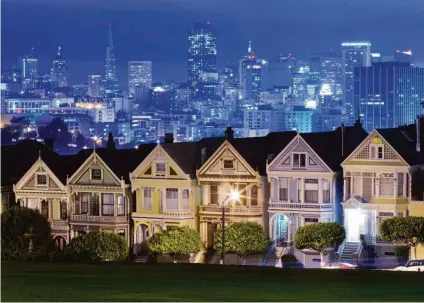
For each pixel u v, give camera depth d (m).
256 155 161.12
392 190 149.50
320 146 157.00
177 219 159.62
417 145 153.00
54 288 94.06
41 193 169.62
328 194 152.88
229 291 91.94
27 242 154.12
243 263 154.00
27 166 179.50
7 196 175.12
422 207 148.12
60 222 167.75
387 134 152.38
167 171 160.88
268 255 154.00
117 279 100.56
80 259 137.25
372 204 150.00
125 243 152.62
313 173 153.00
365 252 149.38
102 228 165.25
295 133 164.12
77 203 167.75
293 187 154.75
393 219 144.25
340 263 148.12
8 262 122.94
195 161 163.88
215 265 116.12
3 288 94.19
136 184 163.00
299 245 148.00
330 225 147.00
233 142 163.88
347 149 157.00
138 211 163.12
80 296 89.00
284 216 155.50
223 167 158.75
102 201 166.00
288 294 90.19
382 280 99.56
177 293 90.62
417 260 138.88
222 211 148.00
